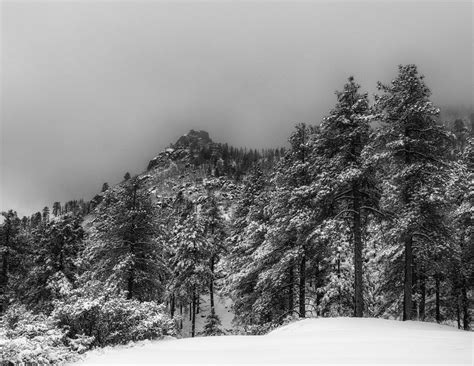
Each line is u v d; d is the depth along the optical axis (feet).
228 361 29.04
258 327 82.12
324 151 76.07
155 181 613.11
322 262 81.25
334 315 78.28
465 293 82.79
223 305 155.33
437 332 46.70
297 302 84.38
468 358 26.27
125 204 87.66
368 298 85.40
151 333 51.78
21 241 112.57
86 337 44.04
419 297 73.36
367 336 43.93
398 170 69.36
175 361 30.25
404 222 63.05
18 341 32.50
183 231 117.50
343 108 72.23
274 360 28.53
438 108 65.51
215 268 158.71
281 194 81.46
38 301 93.25
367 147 65.36
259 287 83.41
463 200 79.25
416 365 24.11
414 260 75.51
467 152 86.99
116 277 79.51
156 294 86.33
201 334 115.24
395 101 70.44
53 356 32.45
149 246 86.58
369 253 91.56
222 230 150.10
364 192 71.72
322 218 74.08
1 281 107.96
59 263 97.66
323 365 25.34
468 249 77.25
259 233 96.78
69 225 101.76
